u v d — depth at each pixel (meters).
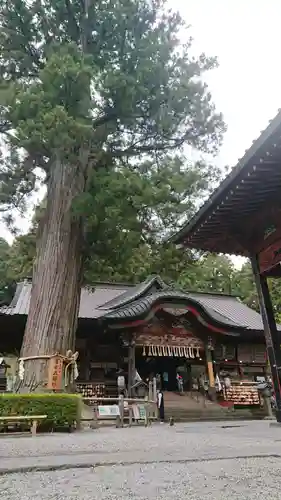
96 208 11.67
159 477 3.67
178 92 13.19
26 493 3.17
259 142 6.05
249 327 22.70
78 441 7.10
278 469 3.95
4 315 18.78
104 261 13.95
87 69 10.84
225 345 23.08
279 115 5.43
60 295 12.24
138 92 12.73
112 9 13.62
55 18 14.33
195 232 9.08
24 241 16.75
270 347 8.43
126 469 4.11
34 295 12.34
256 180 6.99
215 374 21.84
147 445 6.18
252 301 40.78
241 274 43.56
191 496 2.99
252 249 9.05
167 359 24.47
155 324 20.89
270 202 7.78
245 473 3.77
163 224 13.20
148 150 15.20
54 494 3.13
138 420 13.04
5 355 19.98
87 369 20.34
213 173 13.99
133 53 13.21
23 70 14.07
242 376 22.77
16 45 14.01
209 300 28.83
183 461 4.49
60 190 13.36
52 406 9.78
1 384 18.80
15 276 30.67
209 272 41.94
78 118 11.06
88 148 13.91
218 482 3.44
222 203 7.76
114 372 20.83
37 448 5.96
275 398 8.42
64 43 13.26
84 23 14.10
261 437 6.99
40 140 10.59
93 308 22.77
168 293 20.64
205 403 19.31
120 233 12.13
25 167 14.12
